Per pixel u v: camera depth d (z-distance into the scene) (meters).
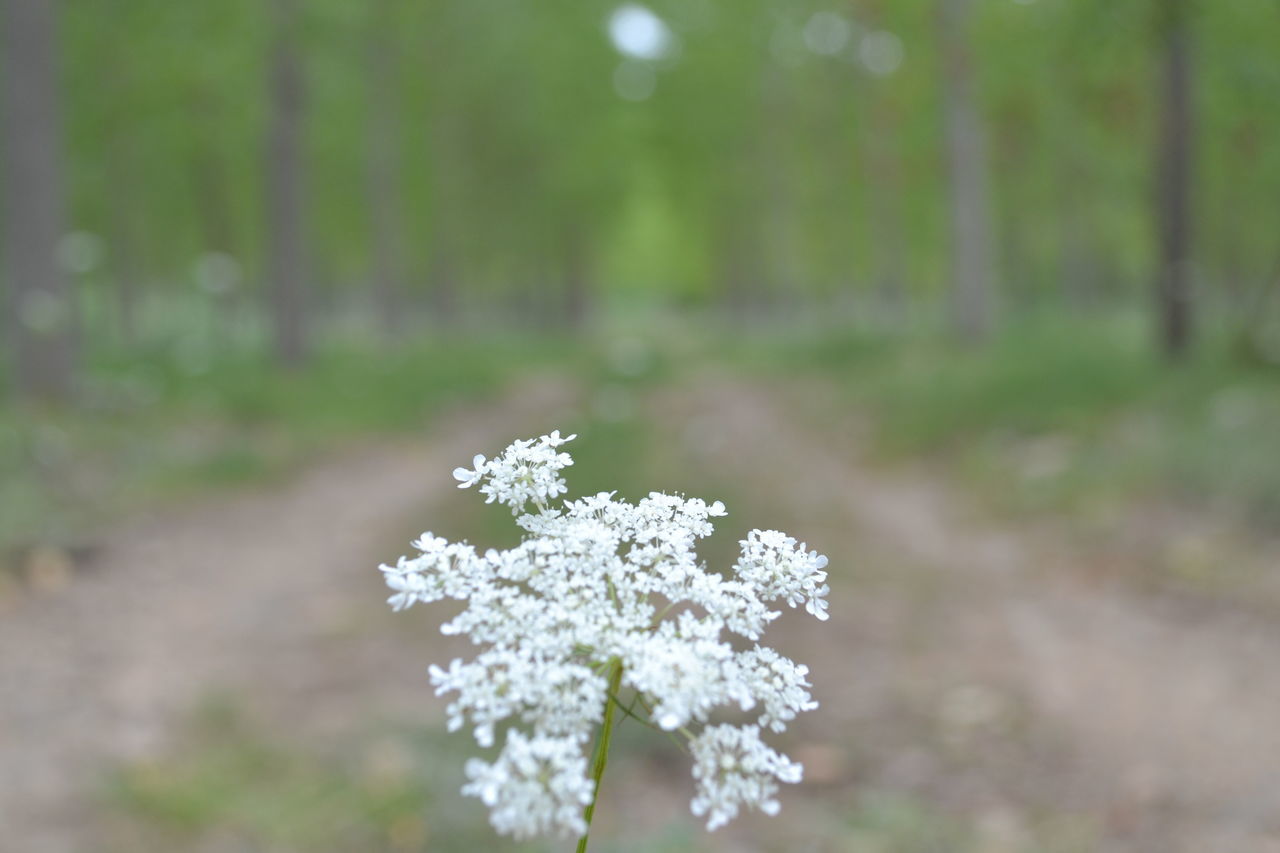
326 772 4.50
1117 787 4.37
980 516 9.06
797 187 31.64
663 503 1.50
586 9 29.98
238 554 8.00
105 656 5.79
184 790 4.34
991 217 25.66
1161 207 12.52
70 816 4.15
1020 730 4.91
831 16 23.73
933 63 19.81
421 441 13.75
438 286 29.41
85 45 16.80
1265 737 4.73
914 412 12.99
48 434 9.82
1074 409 11.26
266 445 11.97
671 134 34.12
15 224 11.58
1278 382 10.33
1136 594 6.75
